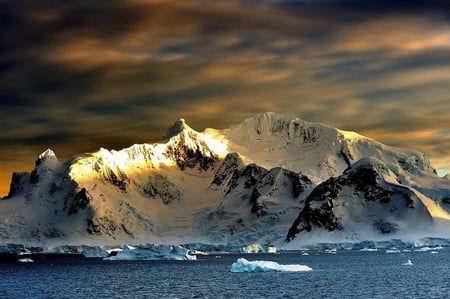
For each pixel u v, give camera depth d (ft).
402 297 637.71
